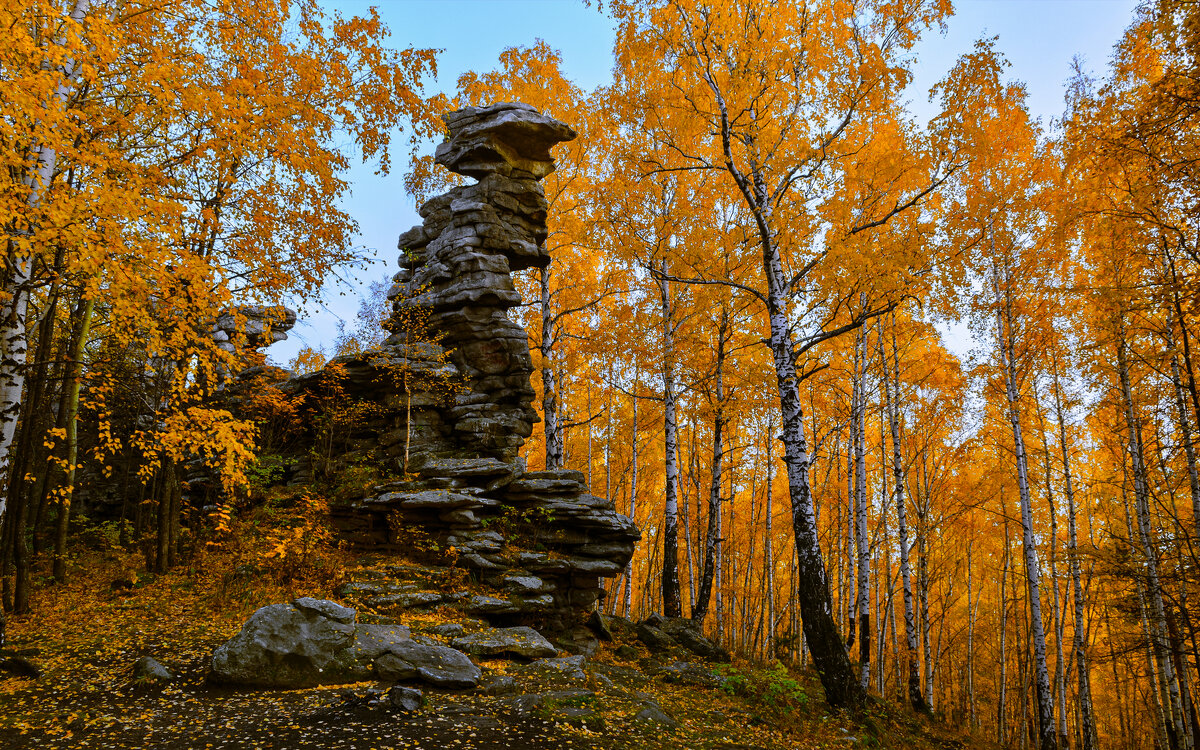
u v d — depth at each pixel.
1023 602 25.45
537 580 12.47
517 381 17.23
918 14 10.23
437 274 17.86
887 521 22.64
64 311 14.83
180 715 6.32
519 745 6.23
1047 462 17.84
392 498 13.27
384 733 6.12
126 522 17.86
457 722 6.61
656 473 28.16
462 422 16.44
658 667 11.42
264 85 9.09
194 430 8.37
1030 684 24.95
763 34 11.02
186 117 8.41
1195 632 11.10
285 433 18.58
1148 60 11.53
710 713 8.67
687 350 17.28
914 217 11.61
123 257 6.98
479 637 9.50
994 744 13.63
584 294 20.59
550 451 18.36
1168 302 10.39
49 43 6.35
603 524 13.91
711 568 16.19
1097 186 11.91
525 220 18.69
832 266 10.31
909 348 18.59
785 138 11.80
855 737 8.58
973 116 10.40
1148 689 21.45
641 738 6.98
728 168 11.22
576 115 19.34
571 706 7.46
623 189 13.84
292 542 11.57
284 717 6.38
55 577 12.30
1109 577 14.23
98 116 7.50
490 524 13.73
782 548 27.48
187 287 7.56
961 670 30.39
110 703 6.52
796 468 10.51
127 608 10.24
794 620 27.36
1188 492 16.61
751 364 16.78
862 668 14.36
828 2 11.06
